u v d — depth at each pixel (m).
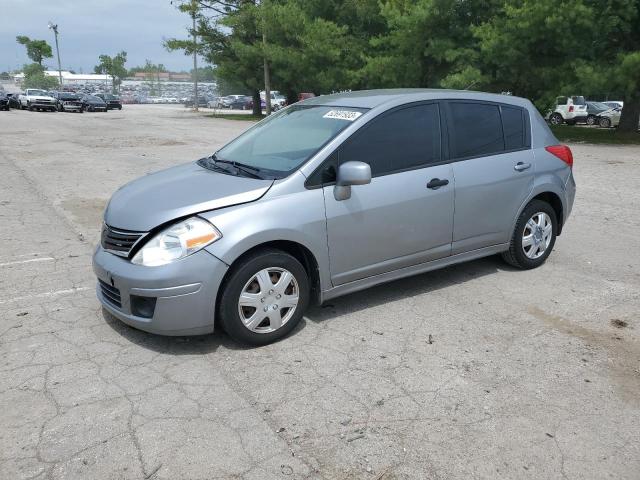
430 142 4.73
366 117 4.39
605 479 2.72
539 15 18.64
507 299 4.89
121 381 3.53
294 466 2.78
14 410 3.21
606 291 5.10
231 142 5.19
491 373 3.66
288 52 30.88
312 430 3.05
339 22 30.39
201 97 66.62
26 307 4.66
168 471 2.73
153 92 120.88
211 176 4.29
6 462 2.79
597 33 18.45
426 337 4.16
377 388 3.47
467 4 23.05
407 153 4.57
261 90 41.03
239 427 3.07
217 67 40.59
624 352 3.95
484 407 3.28
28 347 3.96
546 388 3.48
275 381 3.54
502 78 21.95
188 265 3.64
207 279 3.68
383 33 28.83
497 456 2.87
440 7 22.45
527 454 2.88
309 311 4.61
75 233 7.01
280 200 3.93
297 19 30.27
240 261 3.83
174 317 3.70
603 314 4.59
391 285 5.22
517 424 3.12
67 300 4.82
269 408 3.25
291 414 3.20
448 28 23.52
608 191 10.16
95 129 25.09
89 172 11.95
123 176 11.47
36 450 2.88
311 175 4.08
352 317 4.50
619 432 3.07
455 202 4.81
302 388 3.47
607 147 18.27
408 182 4.51
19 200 8.94
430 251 4.78
